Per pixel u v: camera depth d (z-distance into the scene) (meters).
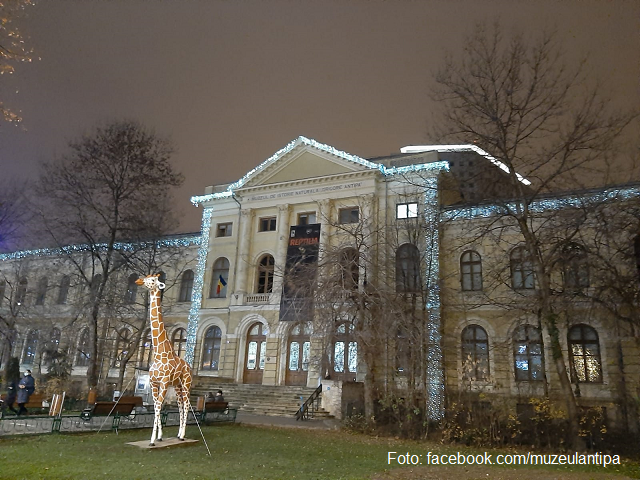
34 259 40.31
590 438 16.94
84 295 33.66
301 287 23.78
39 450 11.83
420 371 23.44
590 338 25.78
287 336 32.28
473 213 28.56
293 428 20.45
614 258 20.17
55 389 28.09
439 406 21.52
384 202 32.50
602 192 20.12
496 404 20.11
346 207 33.78
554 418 18.03
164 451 12.51
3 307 41.75
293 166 36.03
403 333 23.14
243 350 33.94
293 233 33.91
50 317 39.91
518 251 28.25
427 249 27.48
